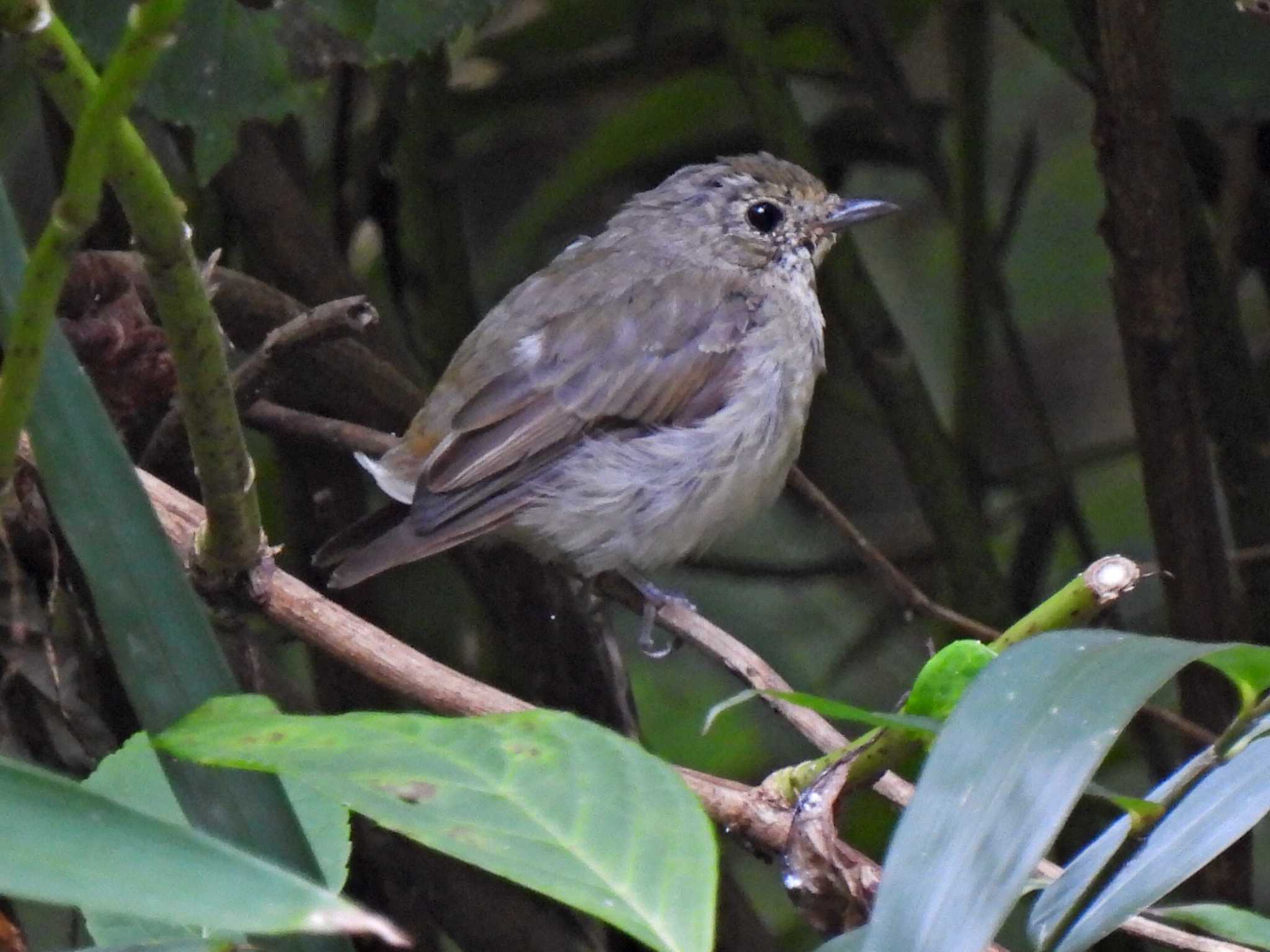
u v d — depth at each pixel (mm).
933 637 10641
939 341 14383
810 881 5238
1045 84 14008
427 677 6086
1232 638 9492
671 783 3654
